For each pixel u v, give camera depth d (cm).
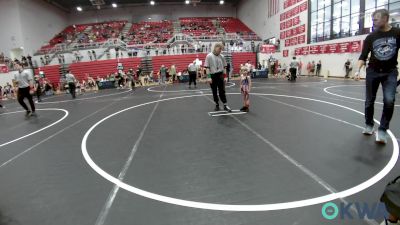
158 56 2716
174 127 602
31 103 951
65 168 393
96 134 583
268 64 2419
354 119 590
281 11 2778
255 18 3534
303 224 235
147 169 371
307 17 2316
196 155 416
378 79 426
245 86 726
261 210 259
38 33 3133
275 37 2952
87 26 4019
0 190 334
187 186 315
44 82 1967
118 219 254
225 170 354
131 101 1122
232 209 263
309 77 2086
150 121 681
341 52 1930
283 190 294
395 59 407
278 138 477
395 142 426
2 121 862
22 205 293
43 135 611
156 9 4222
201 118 679
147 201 285
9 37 2808
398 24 1523
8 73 2272
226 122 619
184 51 2908
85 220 256
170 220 250
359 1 1767
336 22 2002
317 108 734
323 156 383
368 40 424
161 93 1362
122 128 623
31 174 380
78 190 319
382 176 313
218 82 739
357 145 420
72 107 1077
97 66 2667
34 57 2941
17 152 493
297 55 2495
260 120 620
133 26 3994
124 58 2703
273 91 1176
